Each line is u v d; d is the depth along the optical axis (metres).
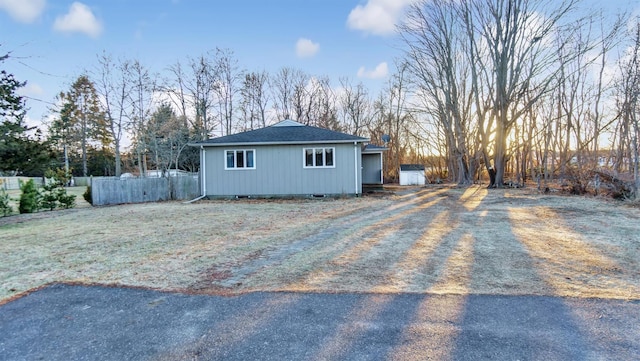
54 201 12.14
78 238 6.25
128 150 26.92
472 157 22.58
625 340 2.26
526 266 4.00
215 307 2.93
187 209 10.77
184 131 24.33
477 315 2.67
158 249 5.20
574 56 17.48
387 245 5.20
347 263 4.24
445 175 31.55
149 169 32.97
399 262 4.25
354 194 13.55
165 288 3.45
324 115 33.06
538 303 2.89
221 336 2.42
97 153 35.47
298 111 32.88
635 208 9.01
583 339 2.28
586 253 4.59
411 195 14.57
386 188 20.42
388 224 7.16
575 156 21.36
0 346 2.34
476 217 8.06
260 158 13.70
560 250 4.77
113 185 13.83
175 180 16.33
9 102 10.39
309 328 2.51
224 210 10.23
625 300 2.93
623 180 11.41
